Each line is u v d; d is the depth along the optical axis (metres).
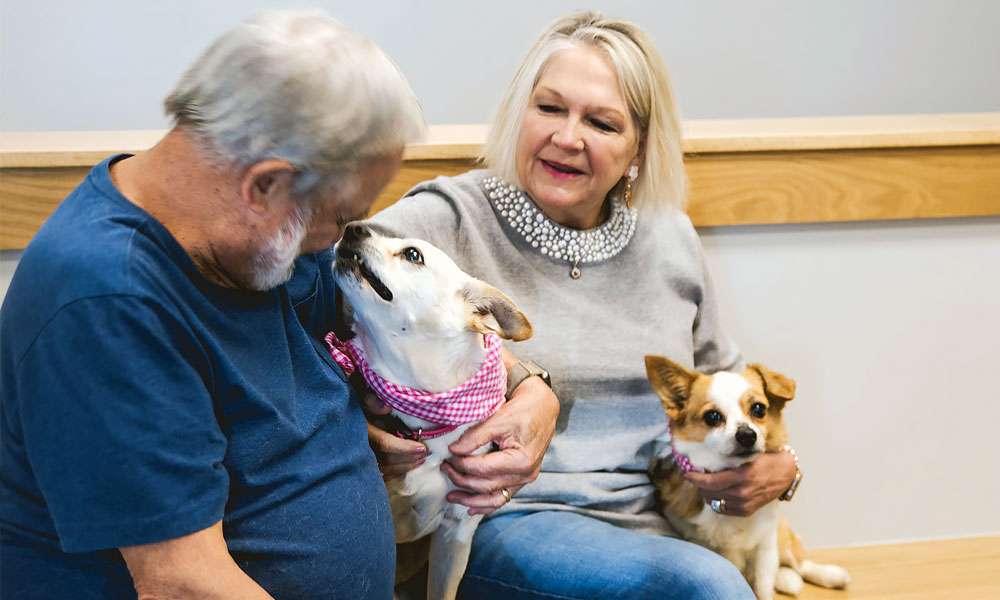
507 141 1.52
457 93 2.89
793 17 2.93
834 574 1.79
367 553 1.08
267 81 0.88
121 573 0.94
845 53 2.98
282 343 1.04
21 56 2.57
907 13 2.96
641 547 1.39
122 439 0.85
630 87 1.47
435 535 1.40
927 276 1.93
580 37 1.50
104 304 0.85
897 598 1.76
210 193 0.92
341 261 1.21
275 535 1.01
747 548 1.65
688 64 2.93
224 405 0.97
